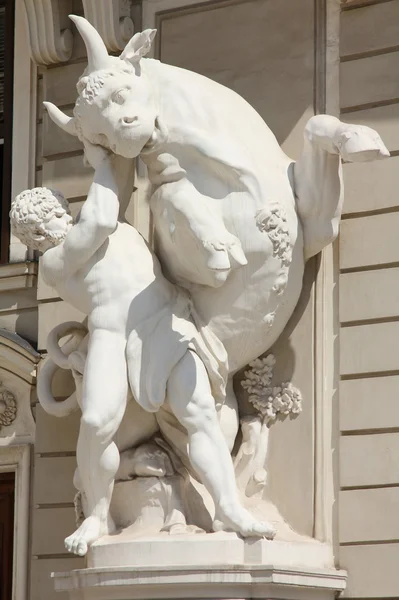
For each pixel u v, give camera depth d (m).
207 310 17.48
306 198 17.41
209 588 16.31
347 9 18.52
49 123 20.52
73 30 20.59
